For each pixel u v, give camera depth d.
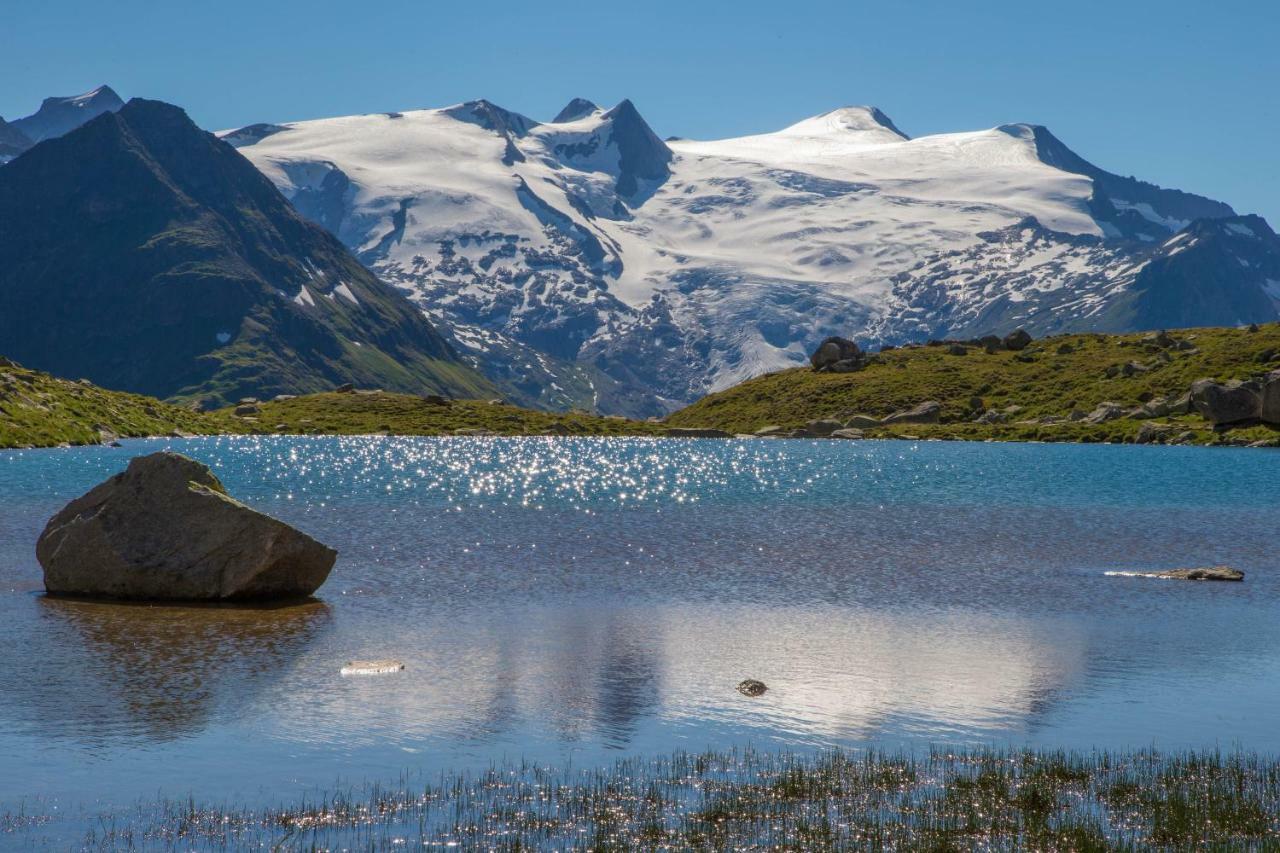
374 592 44.38
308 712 27.58
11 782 22.61
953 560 54.44
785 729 26.83
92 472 102.25
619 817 21.06
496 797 22.11
